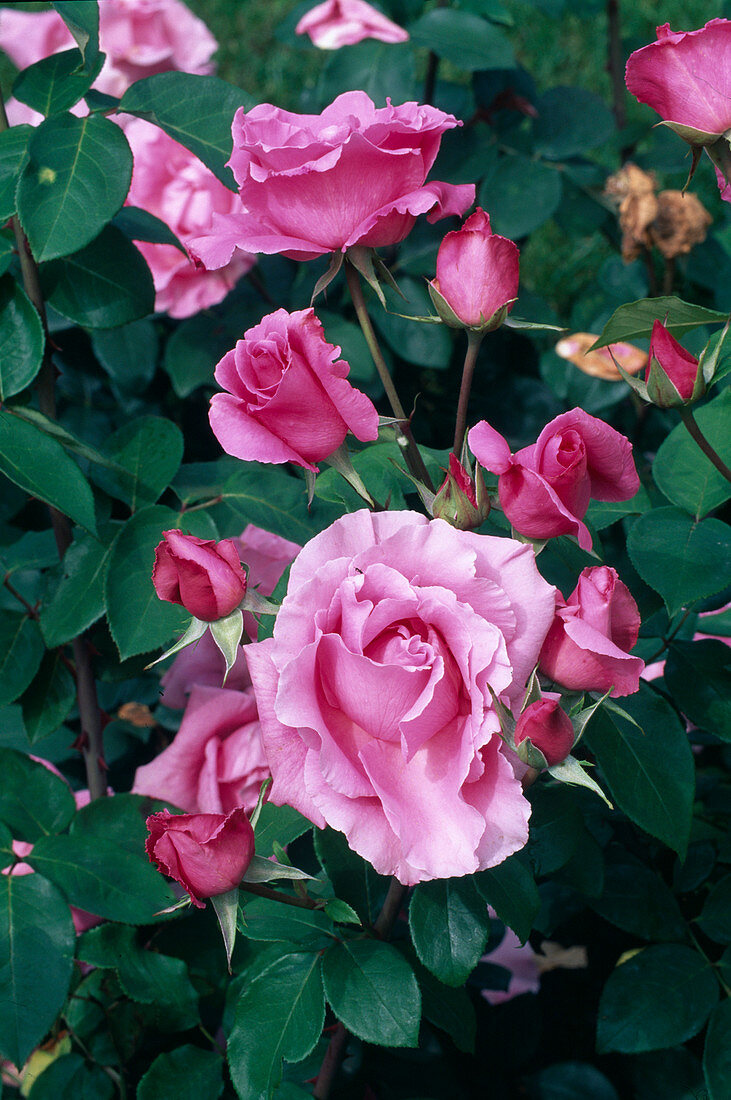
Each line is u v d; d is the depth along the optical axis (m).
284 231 0.90
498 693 0.80
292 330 0.83
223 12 3.85
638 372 1.20
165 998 1.03
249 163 0.89
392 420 0.89
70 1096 1.05
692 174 0.92
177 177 1.30
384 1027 0.89
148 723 1.29
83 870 1.01
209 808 1.04
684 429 0.98
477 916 0.90
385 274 0.91
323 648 0.81
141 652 1.00
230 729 1.05
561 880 1.00
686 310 0.94
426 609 0.80
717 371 0.91
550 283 2.53
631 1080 1.10
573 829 0.97
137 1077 1.08
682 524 0.96
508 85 1.46
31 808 1.06
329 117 0.93
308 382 0.83
